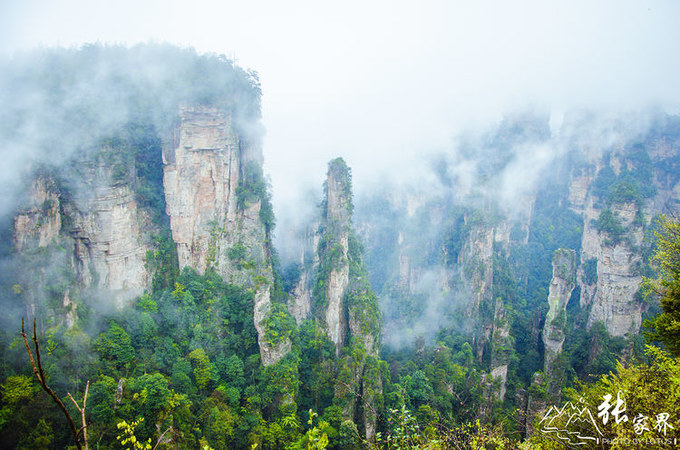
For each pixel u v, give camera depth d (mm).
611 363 79375
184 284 66188
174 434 46281
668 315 26016
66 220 56625
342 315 78250
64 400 44531
